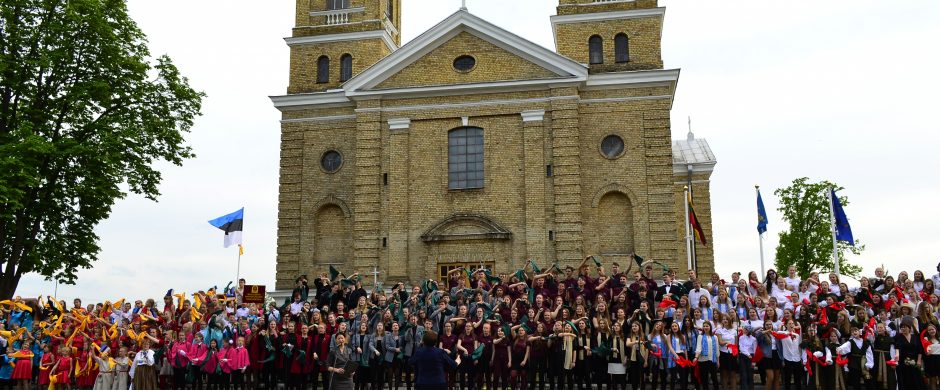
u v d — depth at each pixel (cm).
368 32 3747
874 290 2242
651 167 3312
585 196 3334
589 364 2017
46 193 3136
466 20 3459
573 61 3350
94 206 3259
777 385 1967
